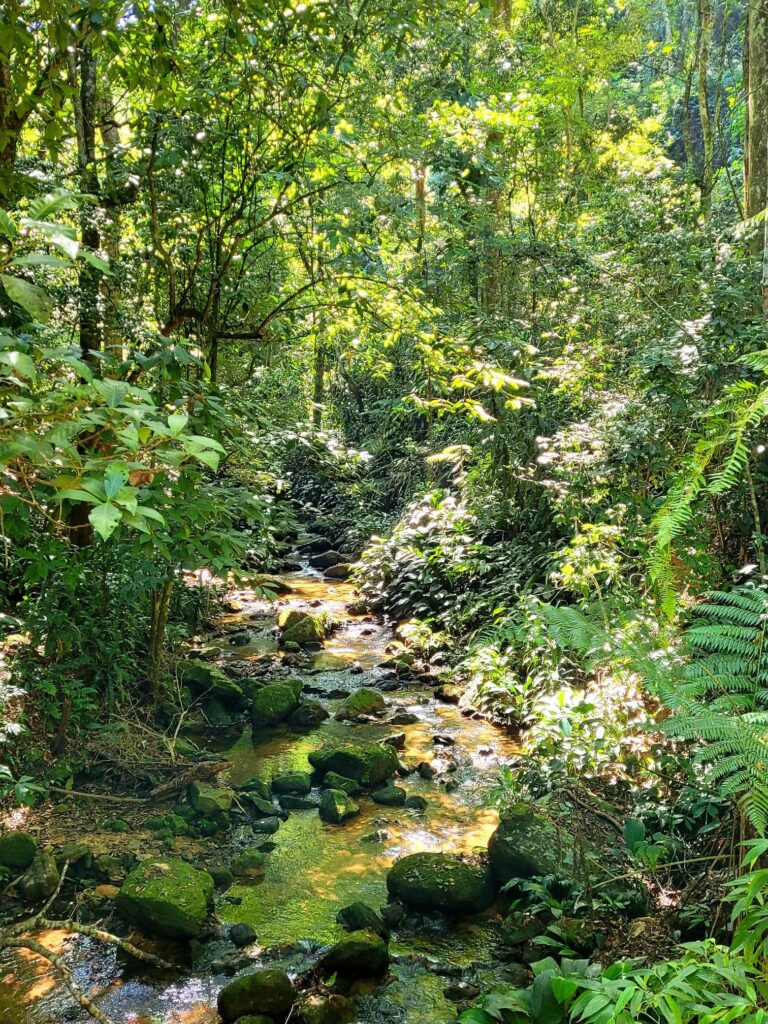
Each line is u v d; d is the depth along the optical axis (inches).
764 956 69.2
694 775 142.3
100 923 143.9
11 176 117.3
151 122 183.6
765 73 291.4
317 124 178.1
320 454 213.8
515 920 139.2
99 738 197.3
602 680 185.9
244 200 194.9
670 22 611.5
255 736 225.6
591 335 275.0
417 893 148.5
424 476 447.2
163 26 128.7
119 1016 121.5
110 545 187.3
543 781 164.2
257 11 147.1
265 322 203.8
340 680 270.5
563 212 376.5
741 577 169.8
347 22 160.9
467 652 268.8
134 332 166.4
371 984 128.8
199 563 109.7
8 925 141.2
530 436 275.6
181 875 150.1
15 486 69.8
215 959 134.6
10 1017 121.3
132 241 201.5
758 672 90.5
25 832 161.8
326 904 150.7
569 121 406.6
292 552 475.8
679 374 186.4
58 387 63.9
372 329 230.4
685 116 451.5
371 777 196.1
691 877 128.4
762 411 70.9
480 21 269.0
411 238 239.5
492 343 205.9
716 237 249.3
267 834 176.4
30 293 47.3
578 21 482.3
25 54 107.4
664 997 65.9
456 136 215.0
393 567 362.0
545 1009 101.4
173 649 247.0
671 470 182.2
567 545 261.1
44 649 196.1
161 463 63.7
